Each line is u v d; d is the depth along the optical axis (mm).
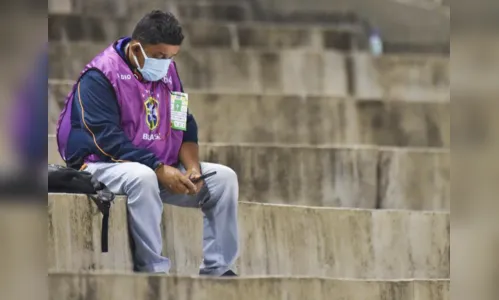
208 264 11875
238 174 15445
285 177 15594
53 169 11297
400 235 14258
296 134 17266
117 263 11367
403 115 17516
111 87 11562
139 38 11562
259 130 17188
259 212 13336
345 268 13891
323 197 15695
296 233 13625
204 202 11922
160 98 11938
